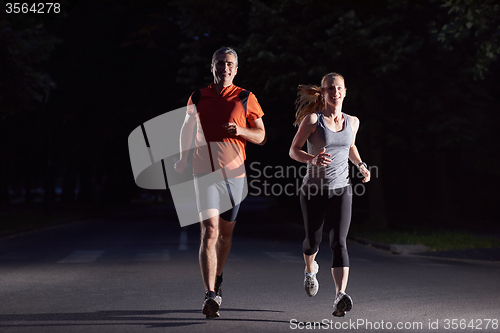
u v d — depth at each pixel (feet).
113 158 142.00
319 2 62.59
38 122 126.00
